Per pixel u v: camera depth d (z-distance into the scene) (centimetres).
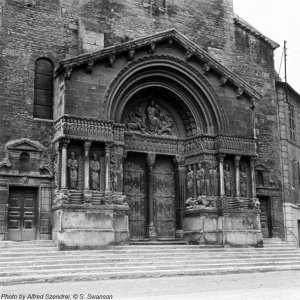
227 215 2617
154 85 2683
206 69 2698
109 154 2395
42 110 2475
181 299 1253
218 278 1862
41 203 2361
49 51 2520
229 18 3106
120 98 2527
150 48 2566
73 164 2336
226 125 2725
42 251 2094
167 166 2823
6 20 2441
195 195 2695
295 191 3359
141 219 2691
